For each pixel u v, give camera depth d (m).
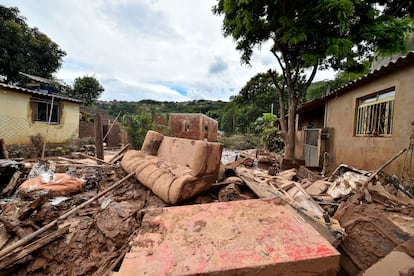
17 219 2.38
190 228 1.81
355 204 2.31
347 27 5.21
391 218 2.26
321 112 9.01
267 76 17.25
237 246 1.56
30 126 8.18
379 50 5.82
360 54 6.34
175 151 4.25
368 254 1.86
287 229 1.79
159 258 1.43
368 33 5.48
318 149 6.53
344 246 2.00
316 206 2.64
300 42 6.29
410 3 5.88
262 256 1.44
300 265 1.41
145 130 11.02
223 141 18.62
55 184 3.60
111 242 2.26
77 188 3.76
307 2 5.64
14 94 7.63
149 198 3.35
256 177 4.03
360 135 4.94
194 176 3.05
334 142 6.02
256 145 15.97
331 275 1.47
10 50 11.51
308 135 7.64
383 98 4.24
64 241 2.28
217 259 1.42
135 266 1.36
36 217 2.56
